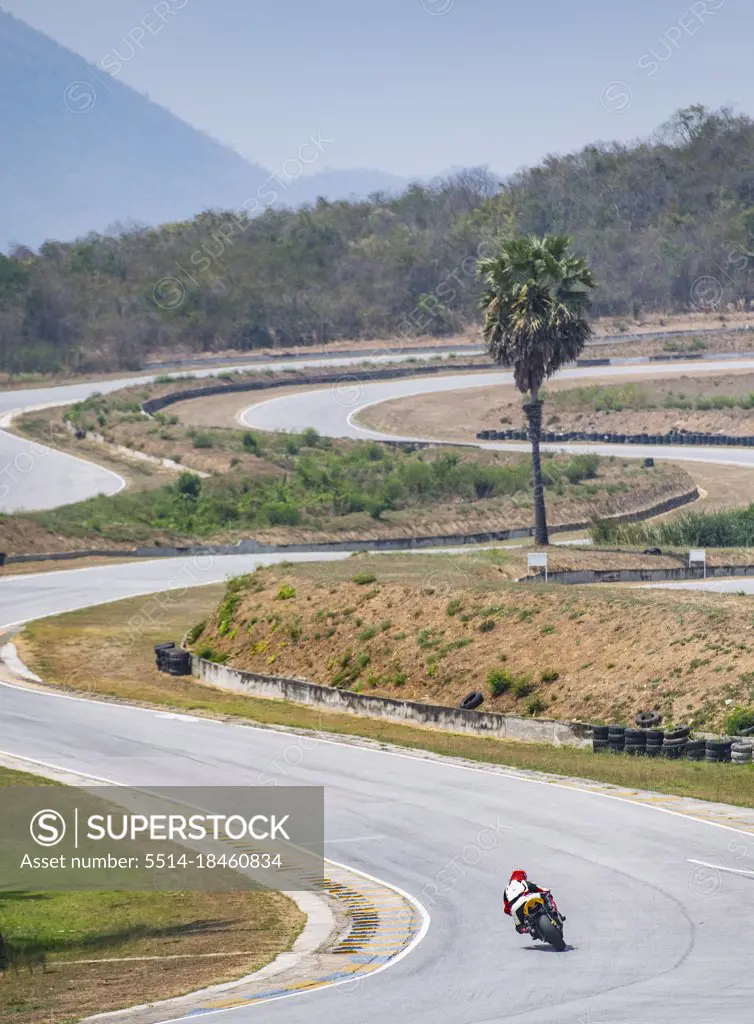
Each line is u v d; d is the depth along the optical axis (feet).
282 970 61.46
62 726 136.67
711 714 126.62
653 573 212.43
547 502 294.46
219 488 311.68
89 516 283.18
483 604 162.81
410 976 57.47
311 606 178.50
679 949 59.36
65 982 60.44
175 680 170.91
